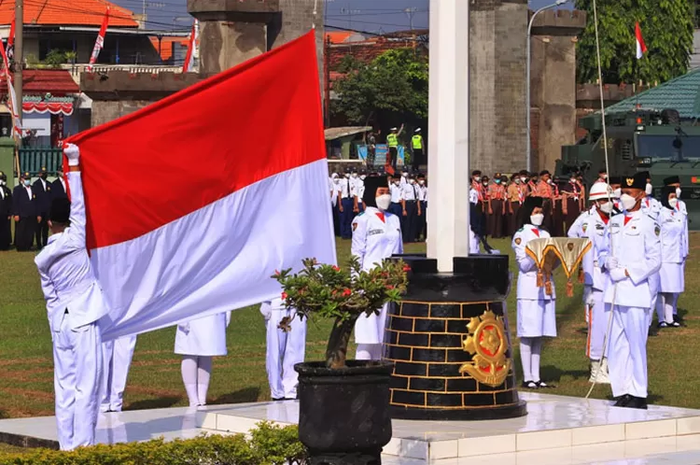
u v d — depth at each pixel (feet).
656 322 86.63
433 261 48.62
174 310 46.60
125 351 54.39
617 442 46.73
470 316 48.39
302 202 48.29
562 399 54.34
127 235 45.60
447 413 47.70
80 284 43.16
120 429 49.52
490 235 160.45
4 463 36.37
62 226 43.37
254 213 47.73
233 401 57.72
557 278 111.24
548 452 44.60
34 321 84.38
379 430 34.06
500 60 218.59
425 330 48.37
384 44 316.19
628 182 55.06
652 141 154.81
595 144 163.73
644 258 53.88
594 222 63.36
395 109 273.75
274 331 56.95
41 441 47.11
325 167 48.67
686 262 123.24
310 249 48.42
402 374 48.52
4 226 146.41
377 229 62.08
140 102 206.90
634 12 240.73
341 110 275.59
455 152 49.03
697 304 95.35
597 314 62.18
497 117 219.00
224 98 46.80
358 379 33.83
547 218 158.81
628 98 207.41
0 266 124.36
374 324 59.57
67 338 42.93
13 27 246.68
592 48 241.96
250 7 210.18
